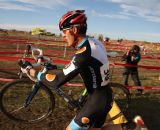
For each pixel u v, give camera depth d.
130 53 8.77
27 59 8.46
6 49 17.94
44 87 4.55
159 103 7.69
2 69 10.65
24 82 4.55
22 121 4.83
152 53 28.45
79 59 2.86
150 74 14.10
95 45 2.92
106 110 3.04
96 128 3.11
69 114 6.17
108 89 3.11
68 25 2.89
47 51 17.70
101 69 2.93
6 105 5.97
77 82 9.62
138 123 2.75
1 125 5.14
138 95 8.38
